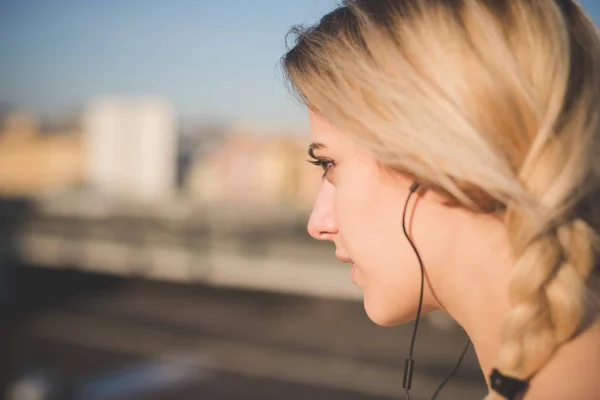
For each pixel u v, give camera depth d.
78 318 13.89
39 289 17.12
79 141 37.00
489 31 0.50
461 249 0.53
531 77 0.50
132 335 12.22
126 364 10.23
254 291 15.36
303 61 0.56
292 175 26.12
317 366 9.80
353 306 13.73
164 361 10.38
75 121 42.00
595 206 0.50
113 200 27.45
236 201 25.66
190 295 15.91
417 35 0.51
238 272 15.32
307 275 14.28
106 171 29.88
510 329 0.47
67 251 17.86
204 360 10.34
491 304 0.52
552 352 0.46
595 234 0.48
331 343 11.02
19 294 16.55
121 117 29.94
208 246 17.23
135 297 15.87
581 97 0.50
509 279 0.50
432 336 11.07
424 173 0.49
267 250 16.05
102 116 30.16
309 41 0.57
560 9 0.53
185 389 8.90
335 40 0.55
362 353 10.29
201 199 26.59
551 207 0.47
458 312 0.55
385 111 0.51
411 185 0.53
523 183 0.48
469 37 0.50
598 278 0.49
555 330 0.46
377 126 0.50
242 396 8.62
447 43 0.50
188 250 16.73
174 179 29.55
